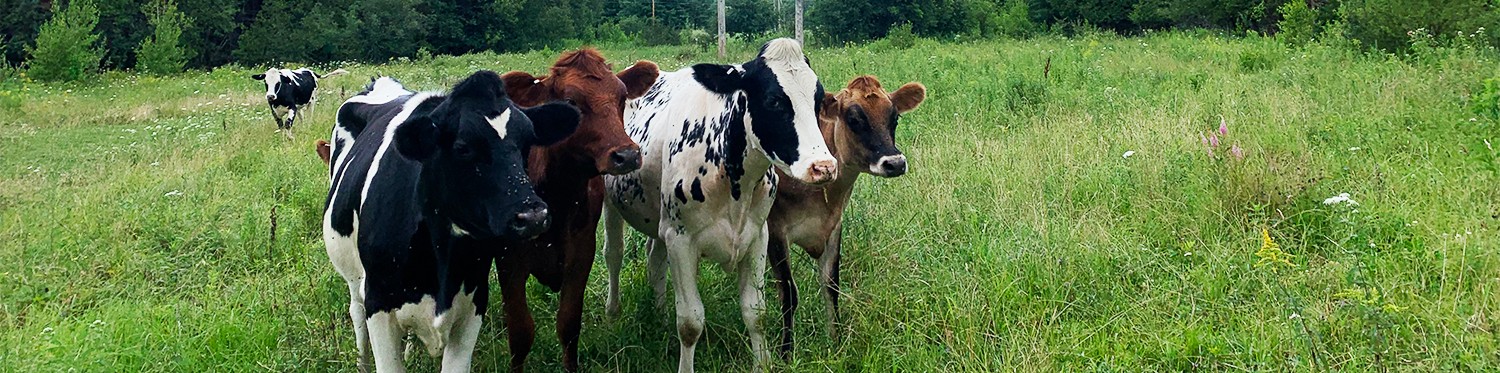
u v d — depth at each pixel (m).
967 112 10.55
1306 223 5.92
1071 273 5.54
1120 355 4.63
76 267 6.96
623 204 5.65
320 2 41.03
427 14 45.16
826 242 5.47
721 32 33.53
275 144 13.00
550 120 4.09
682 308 5.08
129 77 28.72
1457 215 5.69
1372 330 4.18
